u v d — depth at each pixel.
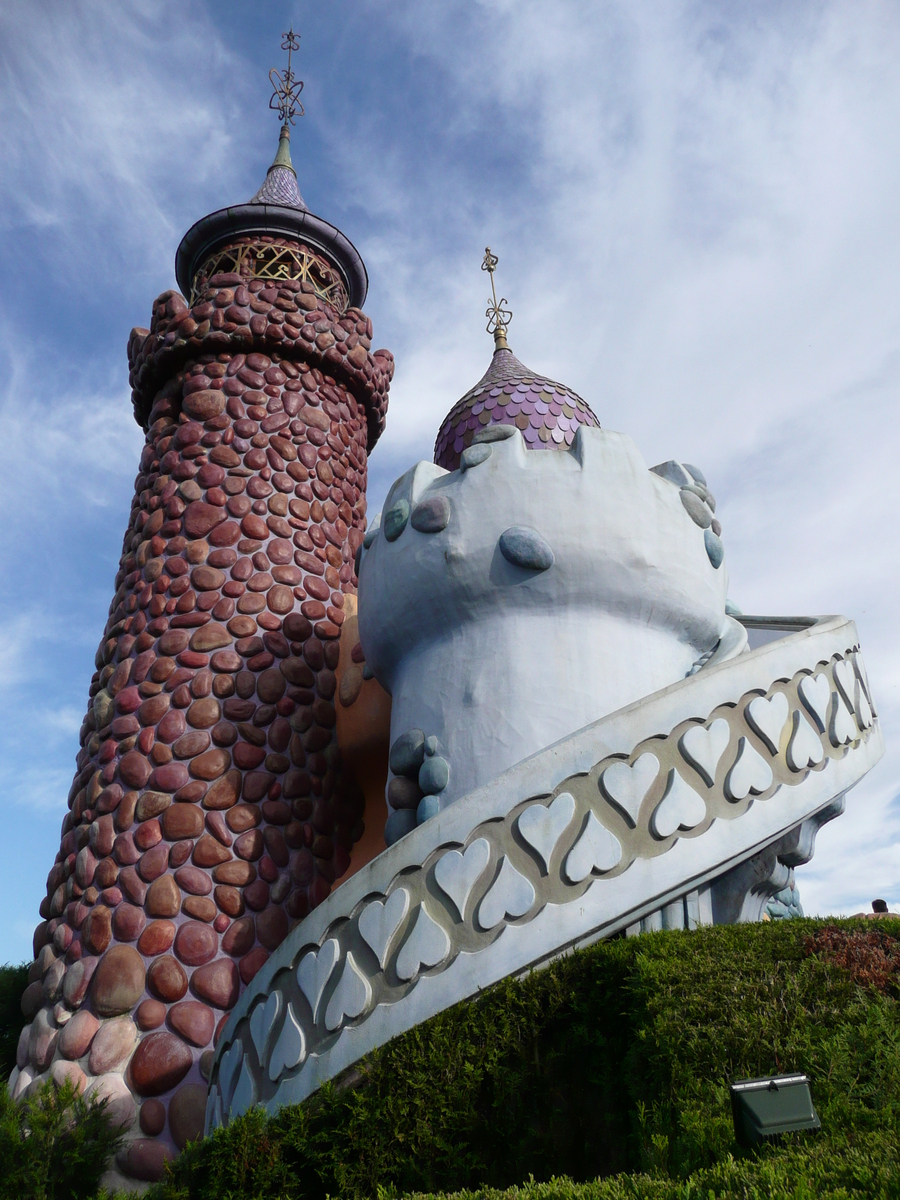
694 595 7.50
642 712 6.11
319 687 9.94
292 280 12.13
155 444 11.27
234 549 10.23
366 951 5.75
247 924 8.33
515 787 5.89
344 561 11.10
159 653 9.59
